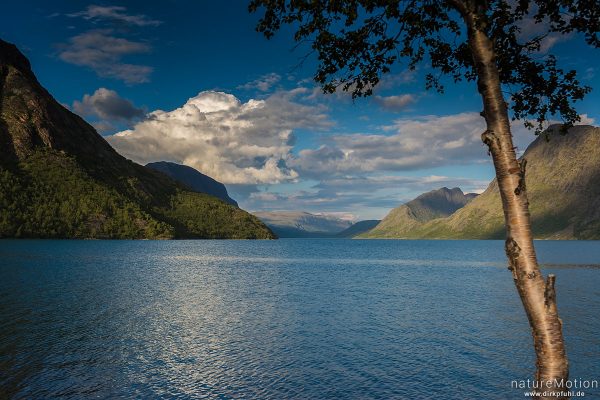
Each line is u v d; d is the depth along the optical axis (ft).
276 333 127.75
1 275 262.67
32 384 83.56
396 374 92.17
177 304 176.86
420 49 35.45
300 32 31.89
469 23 28.22
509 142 27.25
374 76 34.12
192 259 476.95
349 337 123.54
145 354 104.88
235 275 310.45
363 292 221.46
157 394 80.64
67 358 99.96
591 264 439.63
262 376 90.79
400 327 136.36
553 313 26.18
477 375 91.71
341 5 30.30
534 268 26.50
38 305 163.84
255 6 31.86
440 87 37.11
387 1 30.25
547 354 26.05
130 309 162.09
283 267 395.14
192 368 95.25
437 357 104.06
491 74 27.81
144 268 345.51
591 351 107.86
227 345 114.11
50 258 415.85
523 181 26.86
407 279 291.79
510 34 33.27
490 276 315.78
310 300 192.85
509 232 27.09
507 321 145.79
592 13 30.78
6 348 106.42
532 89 34.91
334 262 479.00
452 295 210.79
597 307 171.12
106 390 81.76
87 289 211.20
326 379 89.04
